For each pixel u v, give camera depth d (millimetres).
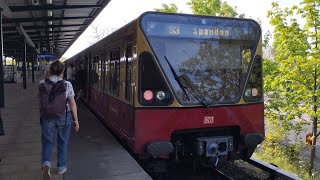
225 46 7246
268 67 15406
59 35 34375
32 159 6953
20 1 15734
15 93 21656
